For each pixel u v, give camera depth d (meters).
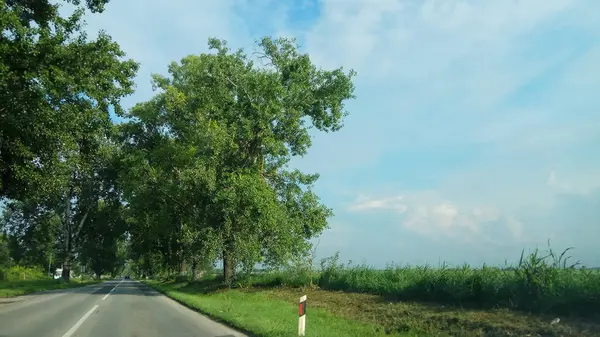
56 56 19.67
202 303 21.44
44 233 69.94
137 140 43.09
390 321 13.94
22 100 19.70
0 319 16.22
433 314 13.64
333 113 33.25
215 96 31.34
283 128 32.81
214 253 30.80
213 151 31.84
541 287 12.13
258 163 33.84
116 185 54.00
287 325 13.67
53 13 20.33
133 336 12.46
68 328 13.88
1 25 17.12
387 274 20.77
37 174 23.28
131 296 30.59
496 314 12.45
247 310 17.92
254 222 29.94
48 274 96.06
